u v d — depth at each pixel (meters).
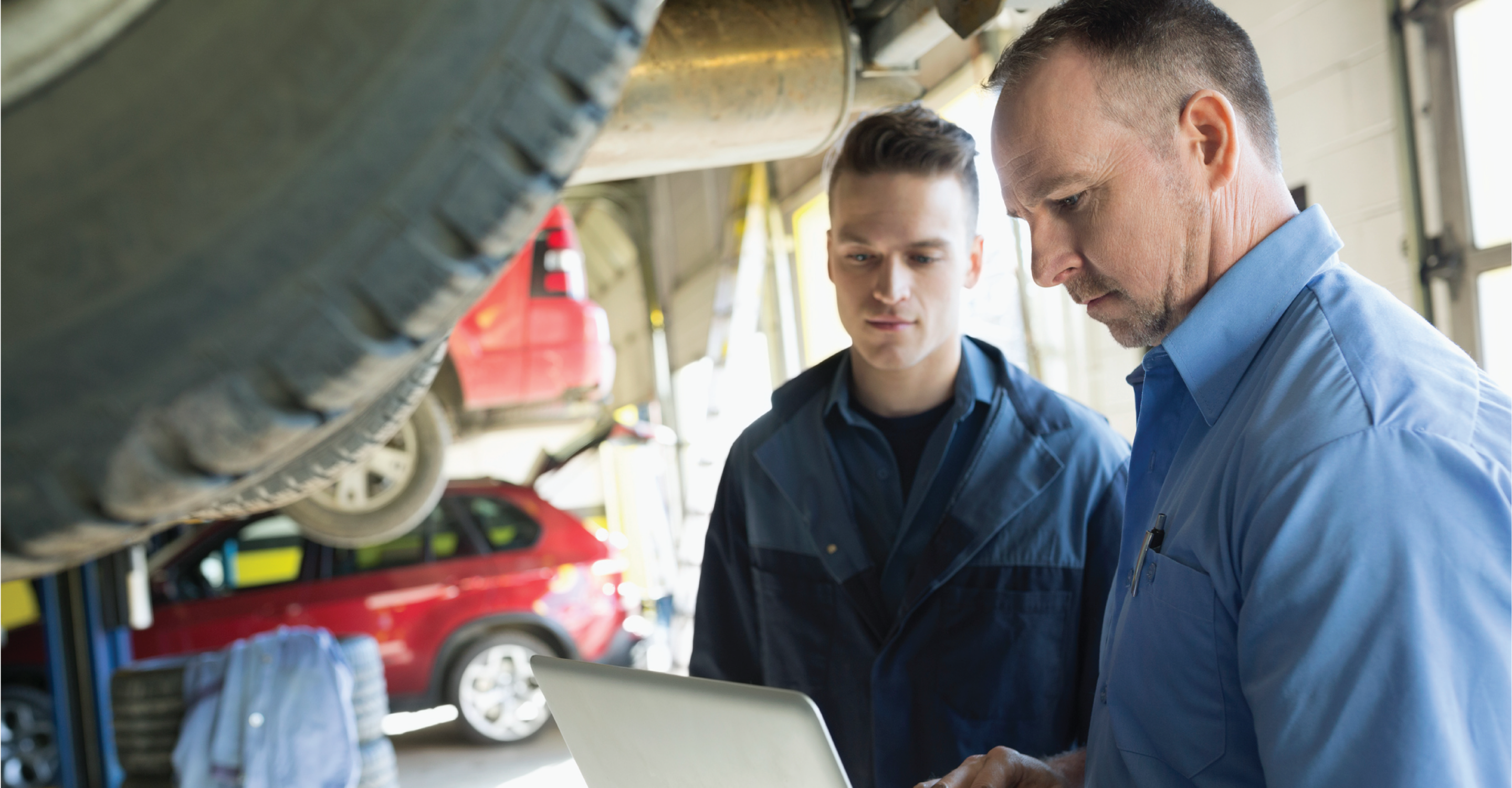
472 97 0.53
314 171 0.52
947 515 1.16
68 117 0.54
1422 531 0.53
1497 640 0.52
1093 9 0.73
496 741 5.04
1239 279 0.72
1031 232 0.79
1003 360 1.24
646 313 10.89
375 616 4.88
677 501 9.94
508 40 0.53
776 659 1.25
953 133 1.14
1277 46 2.75
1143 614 0.72
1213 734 0.66
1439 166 2.31
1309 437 0.58
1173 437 0.83
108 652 4.11
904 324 1.14
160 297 0.52
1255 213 0.73
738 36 1.59
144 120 0.53
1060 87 0.73
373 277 0.52
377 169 0.52
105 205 0.52
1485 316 2.25
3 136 0.53
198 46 0.54
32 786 4.64
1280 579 0.56
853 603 1.19
